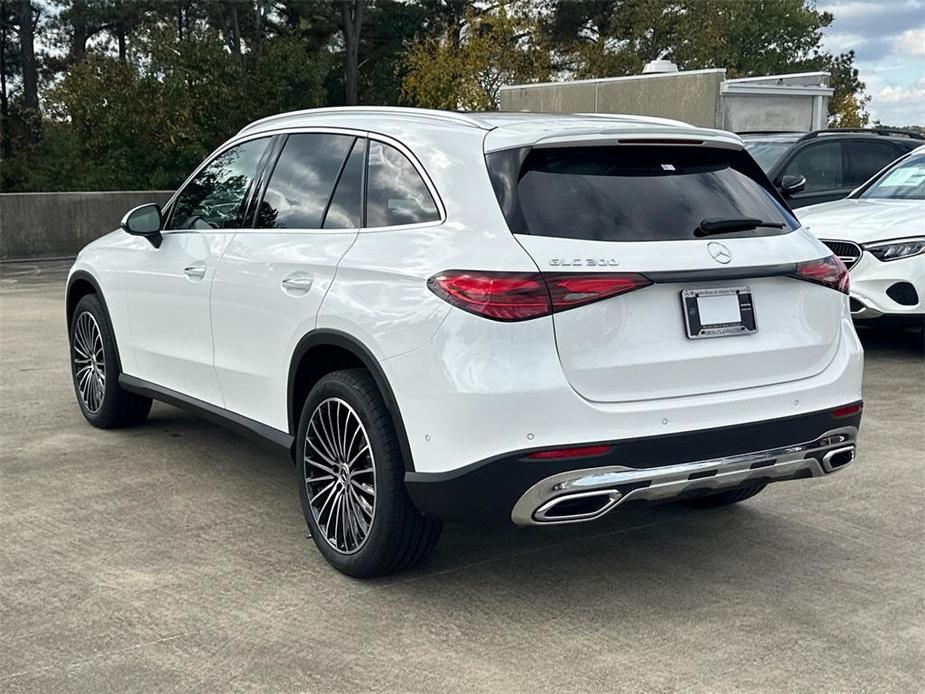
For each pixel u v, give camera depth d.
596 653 3.51
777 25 48.28
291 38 39.50
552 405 3.49
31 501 5.09
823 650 3.54
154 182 31.67
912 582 4.13
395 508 3.88
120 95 31.55
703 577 4.19
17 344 9.58
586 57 48.38
